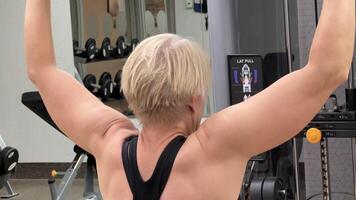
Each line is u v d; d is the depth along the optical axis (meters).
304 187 3.74
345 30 1.11
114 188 1.22
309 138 2.46
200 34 5.43
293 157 3.00
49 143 6.11
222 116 1.19
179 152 1.18
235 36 2.92
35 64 1.39
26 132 6.16
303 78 1.13
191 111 1.22
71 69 5.93
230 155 1.17
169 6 5.55
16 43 6.05
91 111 1.34
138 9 5.70
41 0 1.40
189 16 5.45
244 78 2.49
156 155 1.19
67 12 5.89
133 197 1.18
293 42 3.22
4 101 6.18
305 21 3.68
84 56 5.88
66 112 1.36
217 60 2.83
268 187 2.55
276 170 2.87
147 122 1.22
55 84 1.37
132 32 5.73
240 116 1.16
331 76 1.11
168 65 1.17
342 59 1.11
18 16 6.00
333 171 3.86
